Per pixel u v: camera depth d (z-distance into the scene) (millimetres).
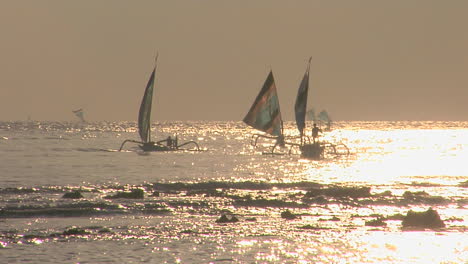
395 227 99625
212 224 101562
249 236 90062
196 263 73438
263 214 114625
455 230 97312
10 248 79500
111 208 116875
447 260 77000
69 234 89750
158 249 80375
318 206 125750
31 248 79875
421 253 80125
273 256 77562
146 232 92875
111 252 78312
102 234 90500
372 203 130250
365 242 86375
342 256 78062
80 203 121000
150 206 119938
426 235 92250
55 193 142000
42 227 96875
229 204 125438
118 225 99812
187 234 91312
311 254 78812
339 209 122438
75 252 78062
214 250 80250
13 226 97250
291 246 83250
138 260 74438
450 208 125750
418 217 103062
